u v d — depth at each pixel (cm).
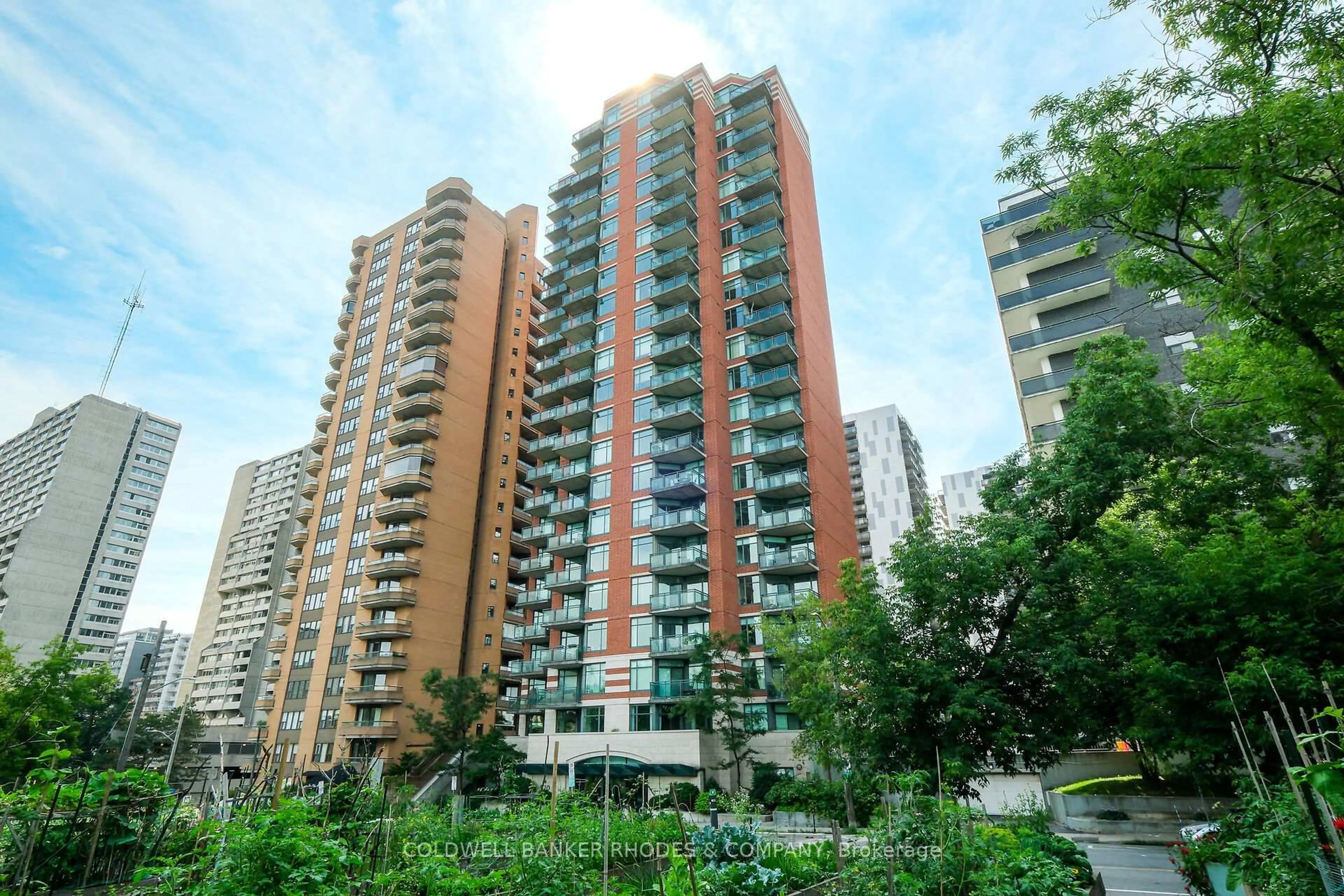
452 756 3944
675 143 5606
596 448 5150
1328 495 1920
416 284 7106
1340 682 1417
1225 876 1029
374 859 891
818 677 2727
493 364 7269
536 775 4150
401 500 5931
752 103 5878
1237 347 1603
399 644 5519
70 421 11669
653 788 3544
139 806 972
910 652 1748
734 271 5275
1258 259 1067
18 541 10481
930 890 834
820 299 5553
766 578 4372
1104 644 1858
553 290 6438
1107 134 1172
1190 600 1677
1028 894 800
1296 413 1318
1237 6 1043
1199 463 2069
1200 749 1641
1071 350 3962
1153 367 2112
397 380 6681
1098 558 1914
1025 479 2039
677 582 4419
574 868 924
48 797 841
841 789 1800
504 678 6034
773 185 5322
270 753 1388
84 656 10694
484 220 7612
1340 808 564
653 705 4041
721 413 4778
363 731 5112
